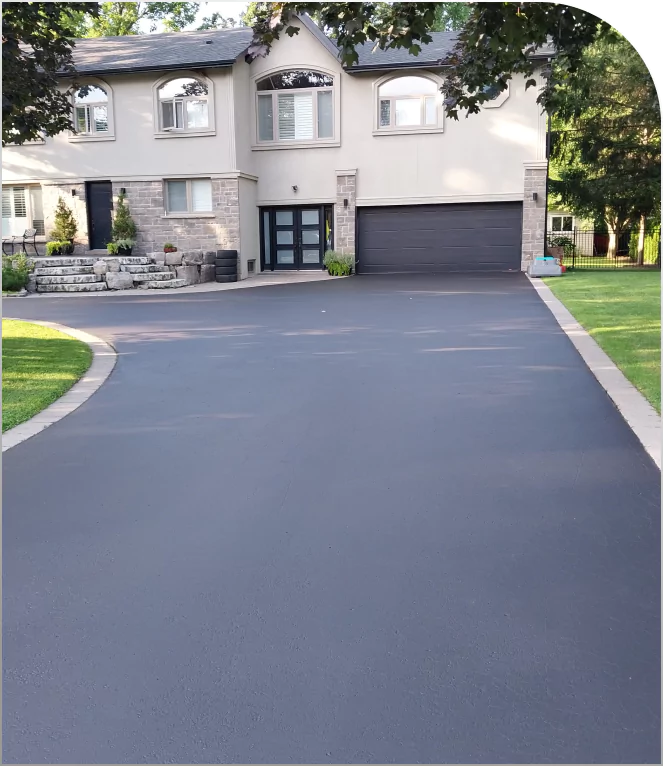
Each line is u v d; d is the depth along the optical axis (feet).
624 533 12.65
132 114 73.31
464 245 73.00
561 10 26.25
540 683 8.62
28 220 77.92
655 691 8.42
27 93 34.42
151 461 17.34
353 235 74.33
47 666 9.19
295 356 30.37
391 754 7.59
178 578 11.46
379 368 27.53
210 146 72.02
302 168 75.31
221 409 22.13
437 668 8.96
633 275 62.64
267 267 79.00
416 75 71.51
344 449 17.88
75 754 7.67
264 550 12.39
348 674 8.89
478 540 12.53
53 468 16.92
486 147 71.10
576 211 93.45
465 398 22.63
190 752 7.69
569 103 82.02
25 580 11.48
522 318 38.83
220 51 72.38
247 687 8.70
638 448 17.31
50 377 26.68
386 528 13.15
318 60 73.15
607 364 26.53
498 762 7.44
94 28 112.47
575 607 10.27
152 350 32.58
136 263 66.03
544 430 19.01
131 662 9.25
